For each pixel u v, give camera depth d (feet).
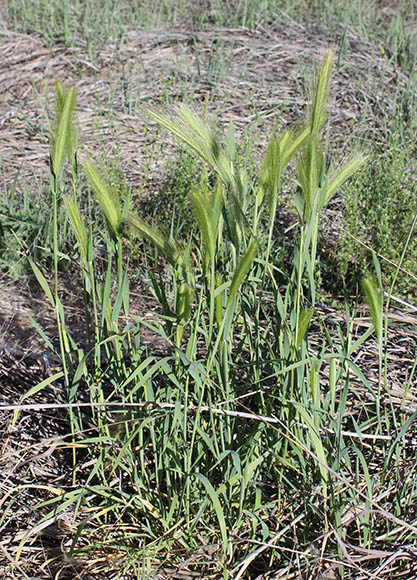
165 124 7.52
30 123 20.79
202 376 7.70
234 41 25.44
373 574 7.45
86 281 8.18
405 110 21.35
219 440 8.46
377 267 7.54
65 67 23.76
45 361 11.20
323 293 13.46
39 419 10.34
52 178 7.66
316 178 7.02
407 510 8.20
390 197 14.89
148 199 15.76
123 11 27.66
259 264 8.40
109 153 19.08
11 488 9.13
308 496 7.89
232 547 7.89
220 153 7.63
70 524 8.59
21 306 13.28
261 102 21.86
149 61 24.04
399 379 10.91
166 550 8.07
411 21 27.43
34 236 14.58
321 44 25.43
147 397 8.07
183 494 7.88
